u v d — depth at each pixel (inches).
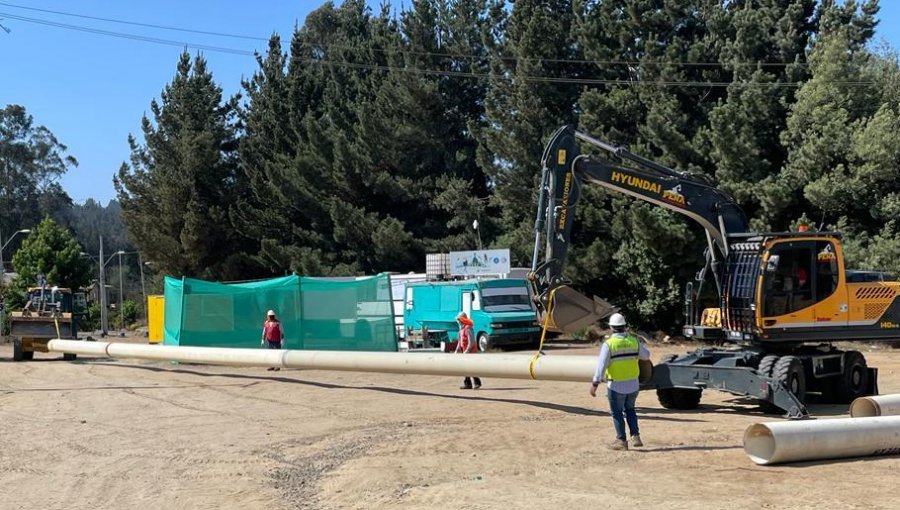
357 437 534.0
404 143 1993.1
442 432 545.3
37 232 2645.2
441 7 2017.7
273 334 952.3
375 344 1055.6
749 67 1501.0
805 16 1530.5
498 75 1790.1
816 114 1397.6
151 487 403.5
